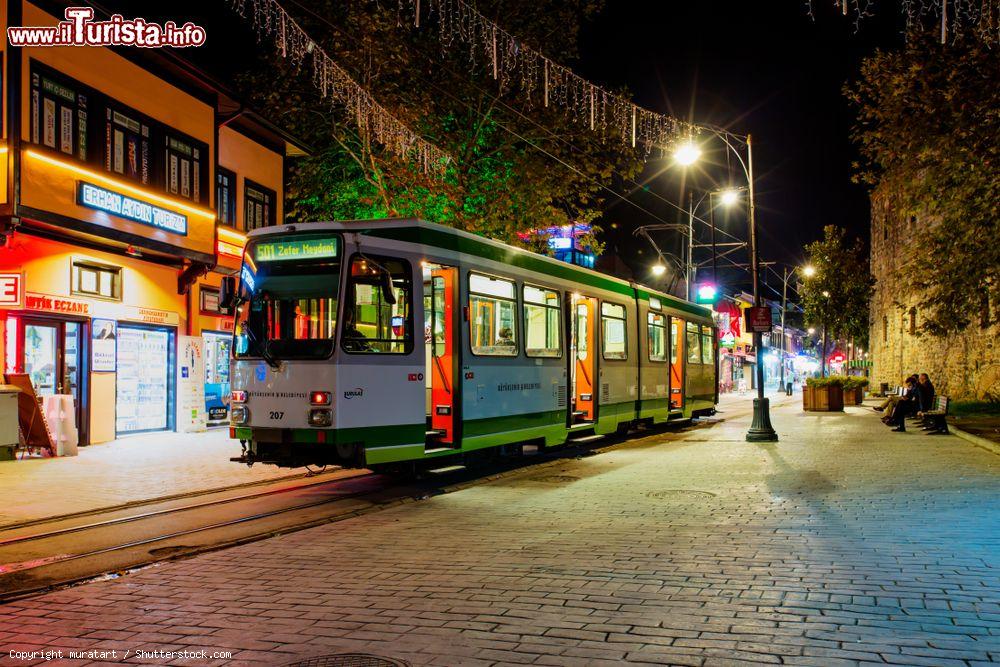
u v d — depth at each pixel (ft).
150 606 19.84
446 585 20.88
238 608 19.39
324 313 36.01
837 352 190.49
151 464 48.88
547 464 49.19
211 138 68.74
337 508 34.73
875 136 55.88
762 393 62.08
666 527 27.78
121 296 60.85
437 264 40.16
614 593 19.66
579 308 57.98
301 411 35.55
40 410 50.60
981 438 55.62
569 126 76.84
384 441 36.86
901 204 59.52
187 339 68.33
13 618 19.08
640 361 66.44
